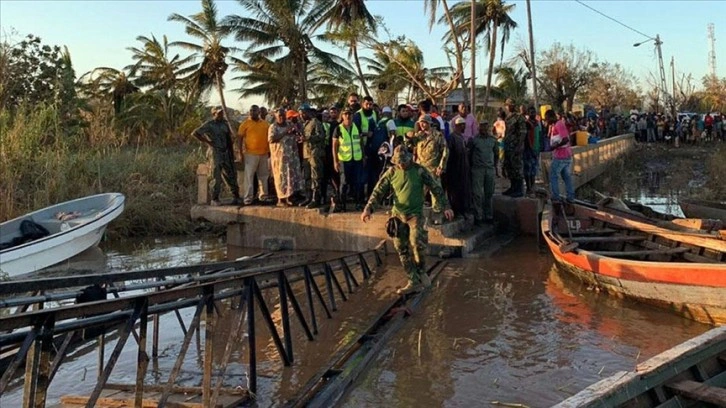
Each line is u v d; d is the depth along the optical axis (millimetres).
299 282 9172
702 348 4270
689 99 63094
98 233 11609
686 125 32812
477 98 39406
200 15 33781
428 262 10195
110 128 21219
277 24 33000
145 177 16266
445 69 37188
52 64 23828
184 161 18281
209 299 4562
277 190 11953
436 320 7121
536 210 12367
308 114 11695
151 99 37312
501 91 40062
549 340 6312
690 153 28516
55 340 6258
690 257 8250
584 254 8023
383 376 5523
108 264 10703
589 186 20484
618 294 7707
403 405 4902
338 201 11703
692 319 6816
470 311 7426
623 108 57938
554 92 47188
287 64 33375
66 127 20875
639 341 6199
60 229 11430
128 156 17984
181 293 4281
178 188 16656
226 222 12211
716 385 4305
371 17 31875
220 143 12164
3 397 5285
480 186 12039
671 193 20672
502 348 6129
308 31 33562
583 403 3291
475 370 5594
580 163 18188
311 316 6840
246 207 12125
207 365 4562
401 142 10984
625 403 3631
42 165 14633
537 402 4906
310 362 5883
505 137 12977
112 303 3727
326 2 33000
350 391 5203
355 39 28828
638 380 3715
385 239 11023
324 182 12227
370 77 37094
